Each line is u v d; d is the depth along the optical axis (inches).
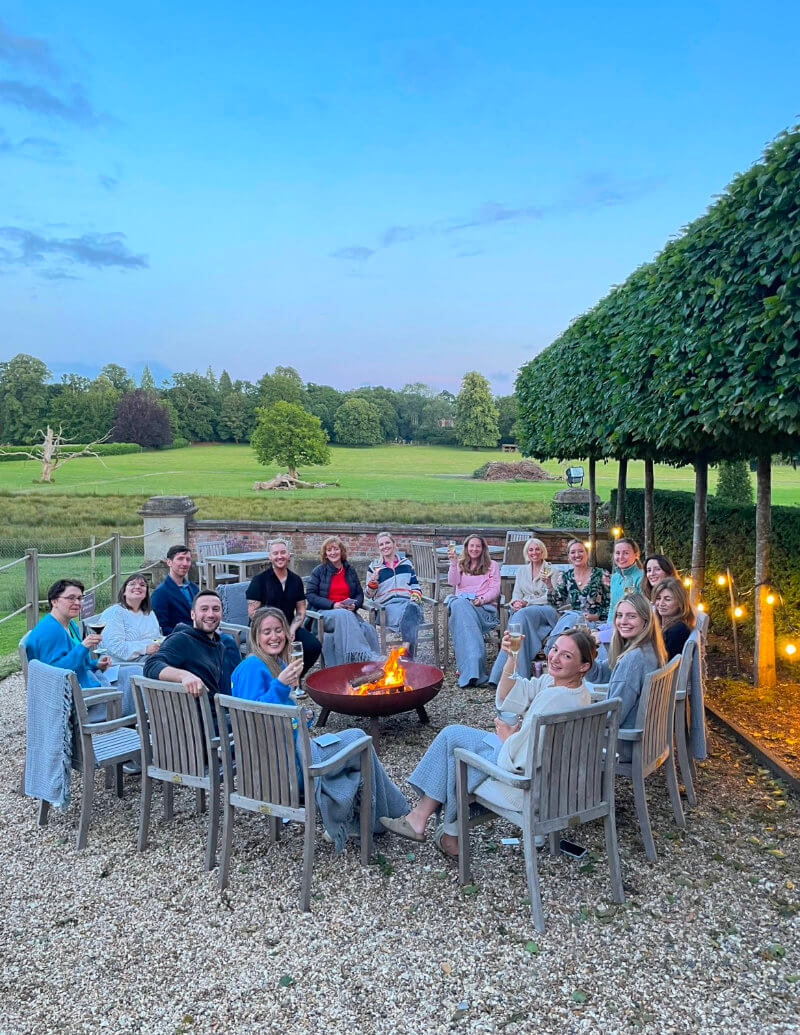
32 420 3292.3
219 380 4352.9
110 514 1003.9
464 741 147.0
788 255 171.8
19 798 184.9
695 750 180.2
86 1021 105.0
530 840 125.0
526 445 524.1
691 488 1409.9
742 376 191.8
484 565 310.5
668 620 192.5
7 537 739.4
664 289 234.5
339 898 136.1
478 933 123.9
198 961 118.1
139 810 177.2
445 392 4849.9
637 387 264.5
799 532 256.2
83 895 139.0
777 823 162.6
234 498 1318.9
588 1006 105.5
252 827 167.2
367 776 146.7
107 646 220.4
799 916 127.2
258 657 156.7
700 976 111.7
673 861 147.2
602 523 530.0
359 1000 108.0
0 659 333.1
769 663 250.1
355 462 2736.2
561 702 133.6
